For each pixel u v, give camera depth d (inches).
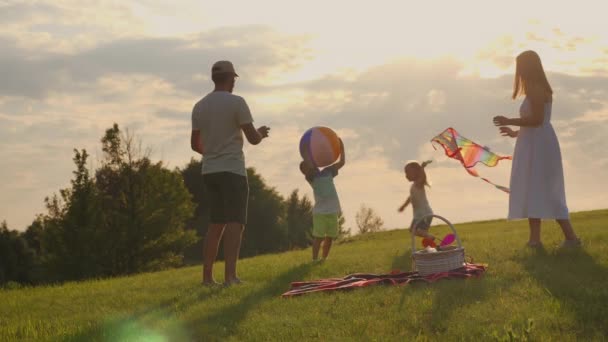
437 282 267.0
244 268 431.8
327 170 457.4
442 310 213.6
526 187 349.4
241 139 328.5
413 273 296.7
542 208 343.6
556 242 365.4
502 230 697.0
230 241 325.4
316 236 458.0
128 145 1796.3
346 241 1018.1
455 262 285.0
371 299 246.2
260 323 222.5
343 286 275.3
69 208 1635.1
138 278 478.0
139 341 213.8
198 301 285.3
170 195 1850.4
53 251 1646.2
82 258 1628.9
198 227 2657.5
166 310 270.2
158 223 1765.5
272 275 361.4
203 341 207.5
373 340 186.9
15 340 239.5
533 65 347.6
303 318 224.7
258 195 2869.1
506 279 263.7
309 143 448.1
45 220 1670.8
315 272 356.5
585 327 182.7
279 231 2898.6
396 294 250.1
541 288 234.1
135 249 1734.7
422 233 496.1
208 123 322.3
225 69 328.8
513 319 192.9
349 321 215.0
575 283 241.3
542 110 344.5
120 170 1788.9
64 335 234.8
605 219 749.9
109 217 1728.6
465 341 178.1
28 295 409.1
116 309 298.2
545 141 347.3
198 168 2706.7
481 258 328.5
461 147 382.3
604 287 232.2
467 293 237.0
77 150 1646.2
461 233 715.4
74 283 526.9
